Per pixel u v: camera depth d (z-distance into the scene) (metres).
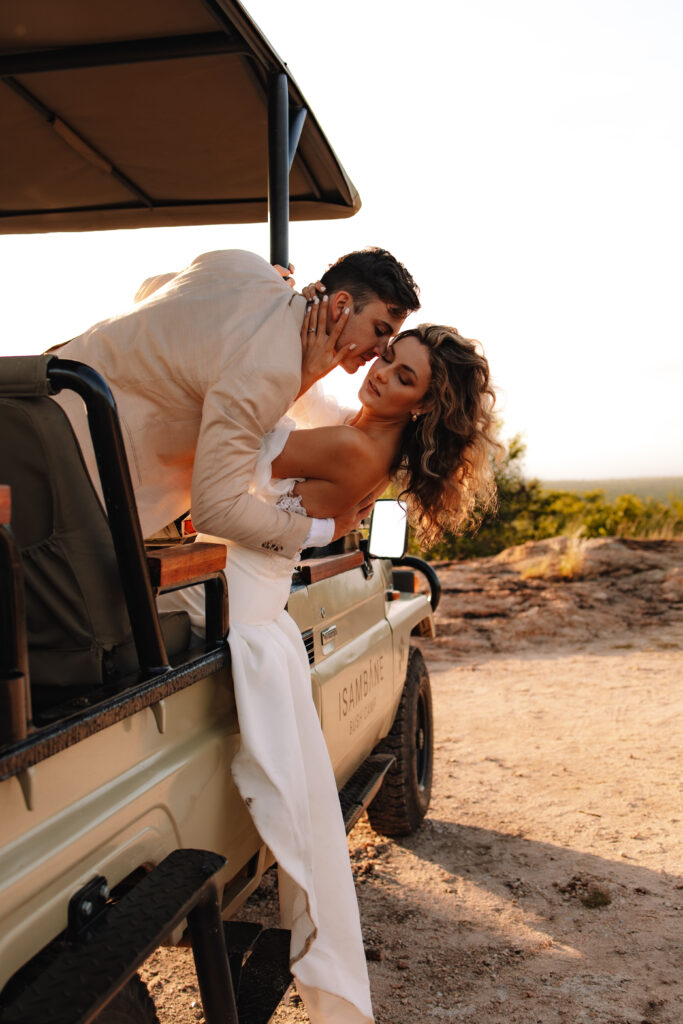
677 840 4.25
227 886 2.35
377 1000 2.94
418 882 3.84
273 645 2.26
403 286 2.32
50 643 1.79
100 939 1.41
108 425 1.66
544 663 8.30
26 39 2.93
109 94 3.23
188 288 2.18
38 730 1.39
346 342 2.34
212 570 2.04
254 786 2.06
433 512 2.62
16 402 1.67
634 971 3.12
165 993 2.98
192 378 2.08
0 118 3.40
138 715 1.78
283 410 2.16
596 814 4.58
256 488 2.32
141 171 3.82
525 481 21.86
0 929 1.31
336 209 4.05
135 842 1.70
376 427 2.50
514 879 3.86
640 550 13.14
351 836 4.36
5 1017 1.22
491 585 11.27
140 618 1.78
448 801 4.79
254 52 2.90
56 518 1.73
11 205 4.14
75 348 2.21
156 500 2.27
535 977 3.08
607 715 6.46
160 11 2.74
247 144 3.57
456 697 7.08
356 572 3.54
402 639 4.05
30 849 1.40
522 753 5.61
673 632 9.59
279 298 2.21
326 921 2.20
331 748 3.03
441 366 2.40
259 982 2.08
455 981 3.06
